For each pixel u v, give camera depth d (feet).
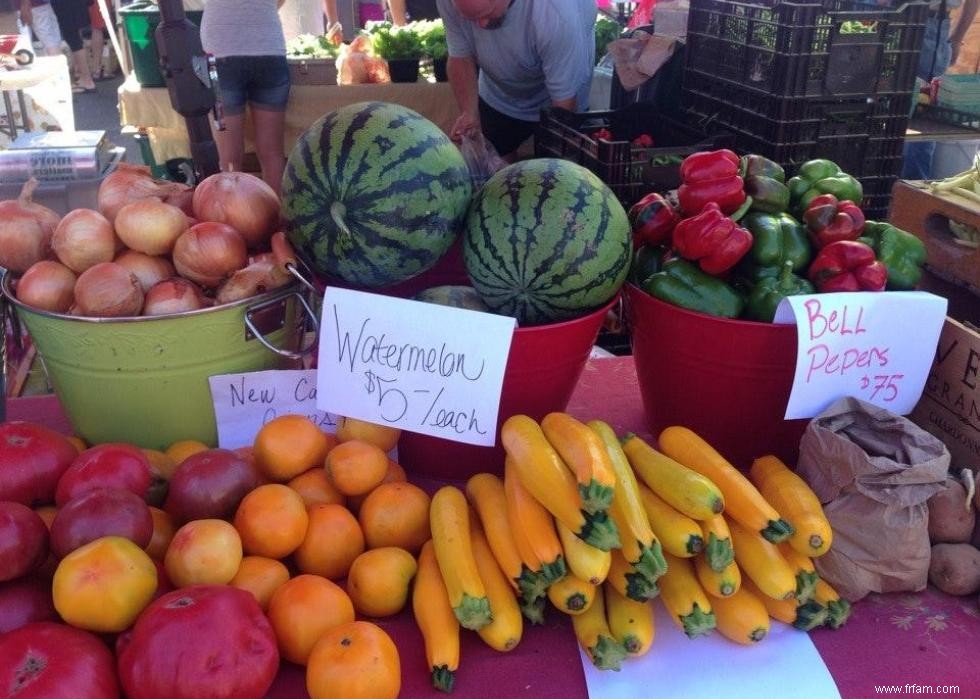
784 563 3.71
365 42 16.01
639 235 5.14
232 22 13.42
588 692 3.52
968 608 3.97
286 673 3.63
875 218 10.09
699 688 3.54
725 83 10.48
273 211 4.86
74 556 3.30
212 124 15.02
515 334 4.21
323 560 3.97
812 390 4.39
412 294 5.45
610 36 17.90
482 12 11.31
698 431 4.91
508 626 3.59
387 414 4.43
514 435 3.92
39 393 6.54
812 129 9.50
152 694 3.02
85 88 29.94
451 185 4.60
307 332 5.74
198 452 4.20
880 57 9.27
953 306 6.99
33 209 4.80
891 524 3.78
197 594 3.25
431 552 3.95
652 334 4.75
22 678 2.98
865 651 3.74
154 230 4.46
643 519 3.63
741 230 4.54
